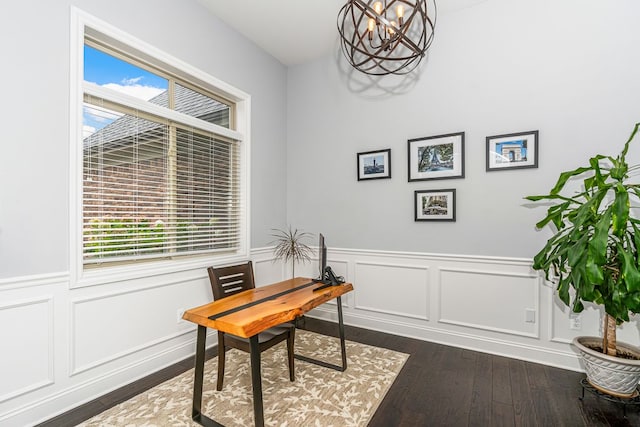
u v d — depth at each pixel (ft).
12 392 5.56
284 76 12.64
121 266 7.35
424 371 7.86
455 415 6.11
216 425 5.71
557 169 8.13
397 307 10.44
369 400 6.56
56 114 6.12
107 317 6.95
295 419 5.93
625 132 7.43
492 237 8.95
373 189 10.91
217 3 9.05
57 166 6.14
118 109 7.32
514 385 7.21
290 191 12.72
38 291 5.88
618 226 5.55
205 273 9.26
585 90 7.82
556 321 8.16
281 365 8.14
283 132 12.59
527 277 8.48
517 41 8.60
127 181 7.57
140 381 7.36
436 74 9.74
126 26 7.23
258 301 6.62
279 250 12.16
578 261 5.94
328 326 11.18
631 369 6.02
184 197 8.90
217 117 10.19
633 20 7.35
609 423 5.86
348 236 11.43
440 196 9.66
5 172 5.49
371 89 10.93
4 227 5.48
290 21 9.88
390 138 10.57
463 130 9.32
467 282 9.30
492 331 8.93
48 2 5.99
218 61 9.64
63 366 6.21
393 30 6.93
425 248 9.96
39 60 5.88
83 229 6.63
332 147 11.75
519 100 8.57
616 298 5.66
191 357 8.70
